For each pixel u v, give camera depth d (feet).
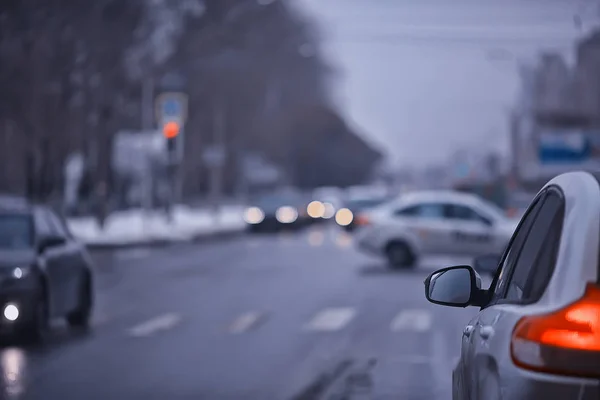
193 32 248.52
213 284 94.63
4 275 54.54
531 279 16.96
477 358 18.28
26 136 164.35
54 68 158.92
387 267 114.11
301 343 57.72
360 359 51.88
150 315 71.15
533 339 15.14
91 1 163.02
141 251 144.25
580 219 15.49
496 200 218.38
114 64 176.45
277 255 136.67
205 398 41.60
